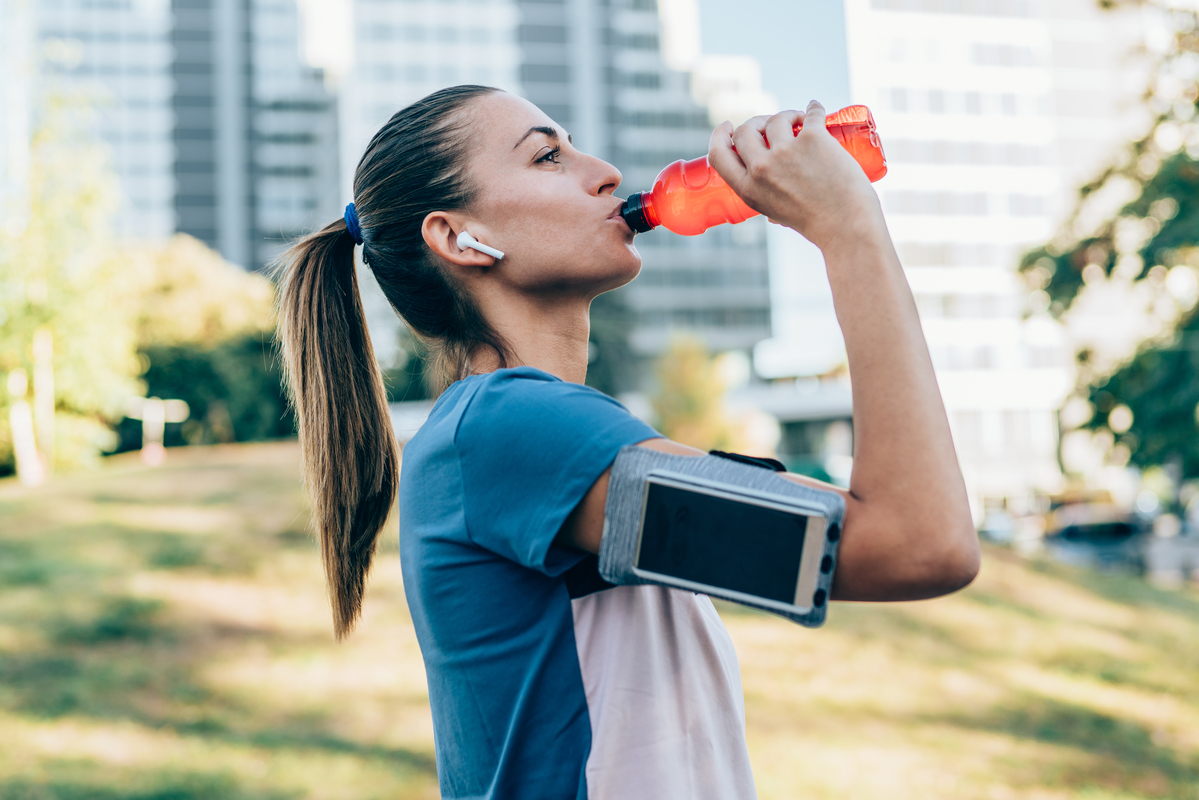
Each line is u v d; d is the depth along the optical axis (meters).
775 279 57.22
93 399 22.38
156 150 62.78
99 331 21.92
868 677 7.42
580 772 0.78
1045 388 48.19
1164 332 15.72
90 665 6.93
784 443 47.00
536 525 0.73
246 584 8.86
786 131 0.79
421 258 1.03
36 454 21.77
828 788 5.29
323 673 6.92
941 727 6.51
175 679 6.76
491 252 0.97
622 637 0.81
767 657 7.64
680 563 0.67
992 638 8.85
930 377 0.69
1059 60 52.72
